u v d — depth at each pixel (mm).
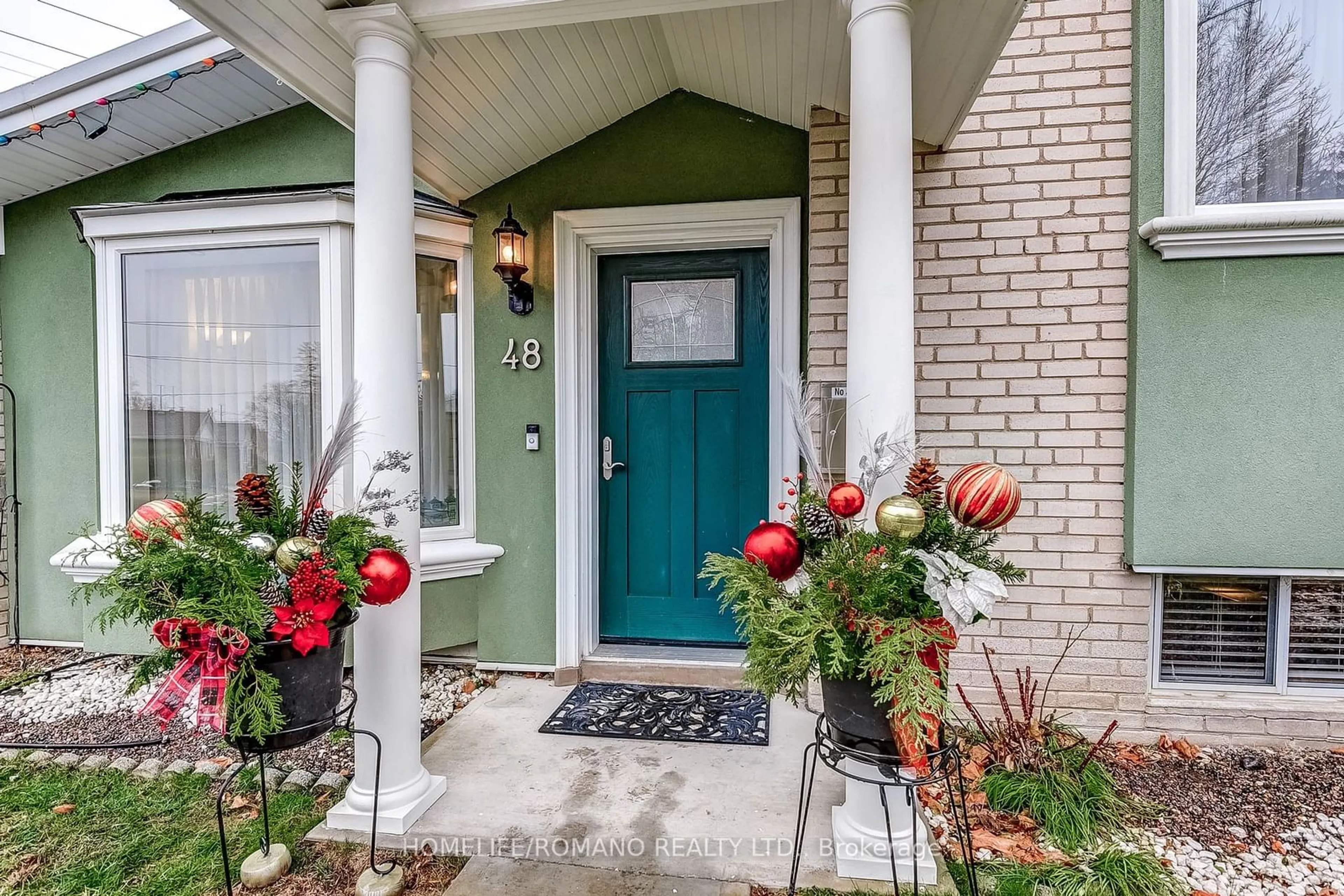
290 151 3346
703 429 3246
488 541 3266
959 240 2631
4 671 3336
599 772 2262
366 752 1957
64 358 3531
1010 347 2615
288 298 3266
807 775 2234
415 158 2793
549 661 3211
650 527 3303
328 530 1665
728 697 2893
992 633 2646
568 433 3145
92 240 3352
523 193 3189
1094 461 2584
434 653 3385
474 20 1942
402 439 1944
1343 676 2553
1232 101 2467
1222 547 2465
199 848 1894
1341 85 2410
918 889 1593
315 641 1514
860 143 1730
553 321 3188
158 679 2627
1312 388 2402
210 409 3348
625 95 2902
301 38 1969
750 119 2994
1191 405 2463
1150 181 2469
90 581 3441
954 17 1834
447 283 3318
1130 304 2539
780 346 3000
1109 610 2588
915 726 1325
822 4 2006
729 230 3041
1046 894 1699
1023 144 2594
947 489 1597
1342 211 2275
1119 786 2215
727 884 1732
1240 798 2162
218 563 1454
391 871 1724
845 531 1608
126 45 2885
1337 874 1797
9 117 3023
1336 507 2406
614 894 1694
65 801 2139
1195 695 2576
